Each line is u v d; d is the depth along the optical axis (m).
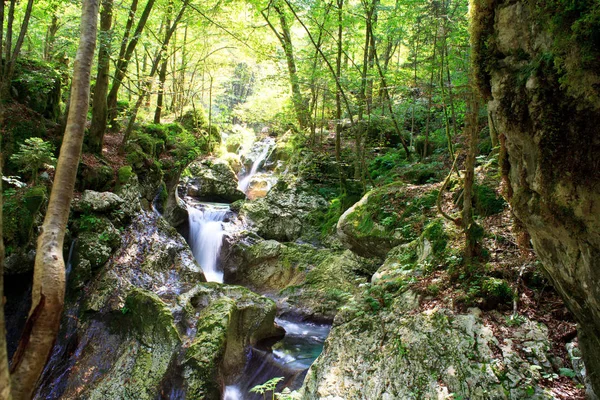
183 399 5.38
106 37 8.41
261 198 12.50
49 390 5.72
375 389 3.86
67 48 10.78
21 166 7.00
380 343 4.29
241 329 6.95
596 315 2.21
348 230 7.44
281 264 10.23
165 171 11.41
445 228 5.42
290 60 11.92
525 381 3.18
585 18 1.55
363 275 8.91
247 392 6.08
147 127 12.55
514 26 2.06
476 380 3.33
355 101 10.32
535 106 1.95
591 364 2.75
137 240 8.51
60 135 8.17
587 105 1.72
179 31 16.92
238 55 21.45
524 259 4.34
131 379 5.57
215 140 18.03
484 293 4.07
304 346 7.35
